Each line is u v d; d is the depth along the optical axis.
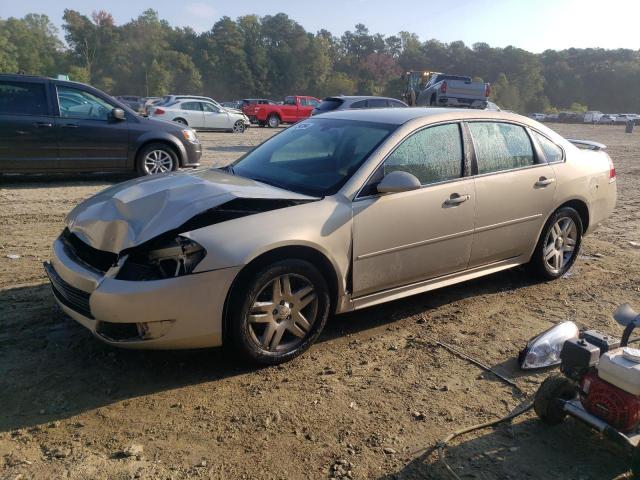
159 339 3.27
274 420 3.09
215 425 3.03
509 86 119.62
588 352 2.74
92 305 3.25
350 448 2.88
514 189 4.77
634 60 141.62
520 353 3.75
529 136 5.05
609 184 5.73
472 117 4.68
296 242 3.52
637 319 2.85
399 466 2.76
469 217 4.46
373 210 3.91
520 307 4.82
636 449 2.48
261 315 3.51
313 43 131.00
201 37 125.31
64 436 2.89
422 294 5.06
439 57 142.88
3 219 7.07
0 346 3.75
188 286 3.23
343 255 3.79
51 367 3.54
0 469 2.62
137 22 119.44
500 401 3.35
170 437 2.92
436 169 4.33
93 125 9.35
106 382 3.42
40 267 5.29
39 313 4.27
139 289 3.17
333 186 3.94
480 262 4.73
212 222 3.44
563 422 3.16
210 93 120.69
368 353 3.91
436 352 3.95
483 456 2.86
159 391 3.35
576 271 5.82
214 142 18.91
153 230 3.33
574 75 137.12
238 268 3.32
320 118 4.95
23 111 8.90
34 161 9.05
